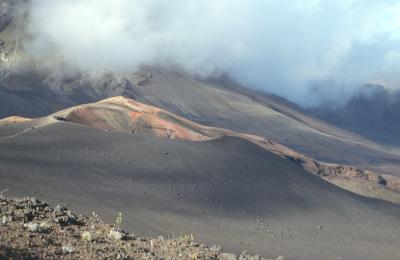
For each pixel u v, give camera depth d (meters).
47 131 136.25
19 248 16.47
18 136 129.25
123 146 138.75
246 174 149.88
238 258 20.83
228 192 136.25
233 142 164.88
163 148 144.38
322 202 156.00
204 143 156.50
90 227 21.00
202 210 121.06
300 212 142.38
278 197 145.88
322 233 131.88
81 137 136.50
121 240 20.11
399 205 180.88
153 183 125.31
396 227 157.12
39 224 19.44
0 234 17.55
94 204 101.44
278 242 113.88
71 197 101.81
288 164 171.62
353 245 129.75
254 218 126.88
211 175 140.50
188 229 102.88
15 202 21.89
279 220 131.88
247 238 109.38
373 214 162.12
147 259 17.91
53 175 111.69
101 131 143.62
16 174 105.56
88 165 122.50
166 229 98.88
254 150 166.88
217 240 100.62
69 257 16.70
